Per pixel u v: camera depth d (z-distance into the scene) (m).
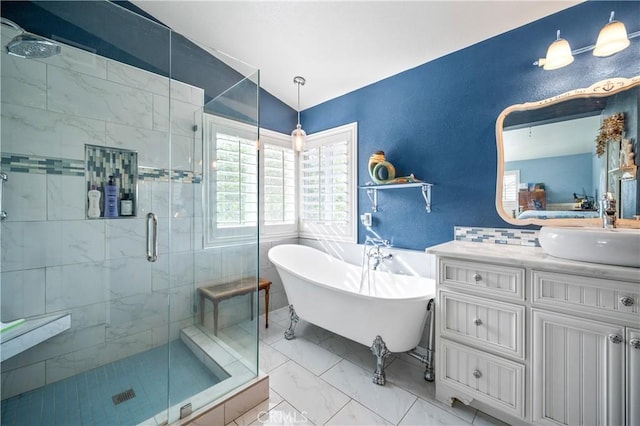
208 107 2.27
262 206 2.96
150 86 2.06
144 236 2.04
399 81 2.43
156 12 2.01
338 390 1.71
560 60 1.54
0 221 1.58
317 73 2.56
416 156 2.32
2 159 1.58
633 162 1.47
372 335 1.83
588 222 1.59
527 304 1.30
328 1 1.77
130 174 1.99
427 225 2.27
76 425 1.42
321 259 2.79
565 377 1.21
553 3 1.63
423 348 2.08
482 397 1.43
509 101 1.85
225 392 1.53
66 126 1.75
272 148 3.02
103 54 1.86
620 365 1.09
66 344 1.77
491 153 1.93
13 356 1.57
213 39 2.23
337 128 2.90
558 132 1.68
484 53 1.95
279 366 1.96
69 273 1.78
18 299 1.63
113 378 1.76
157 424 1.36
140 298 2.02
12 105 1.59
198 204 2.23
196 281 2.18
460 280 1.51
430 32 1.93
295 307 2.32
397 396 1.65
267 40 2.19
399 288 2.24
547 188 1.72
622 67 1.50
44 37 1.67
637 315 1.06
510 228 1.85
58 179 1.74
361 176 2.73
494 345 1.39
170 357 1.97
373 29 1.96
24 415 1.48
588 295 1.16
